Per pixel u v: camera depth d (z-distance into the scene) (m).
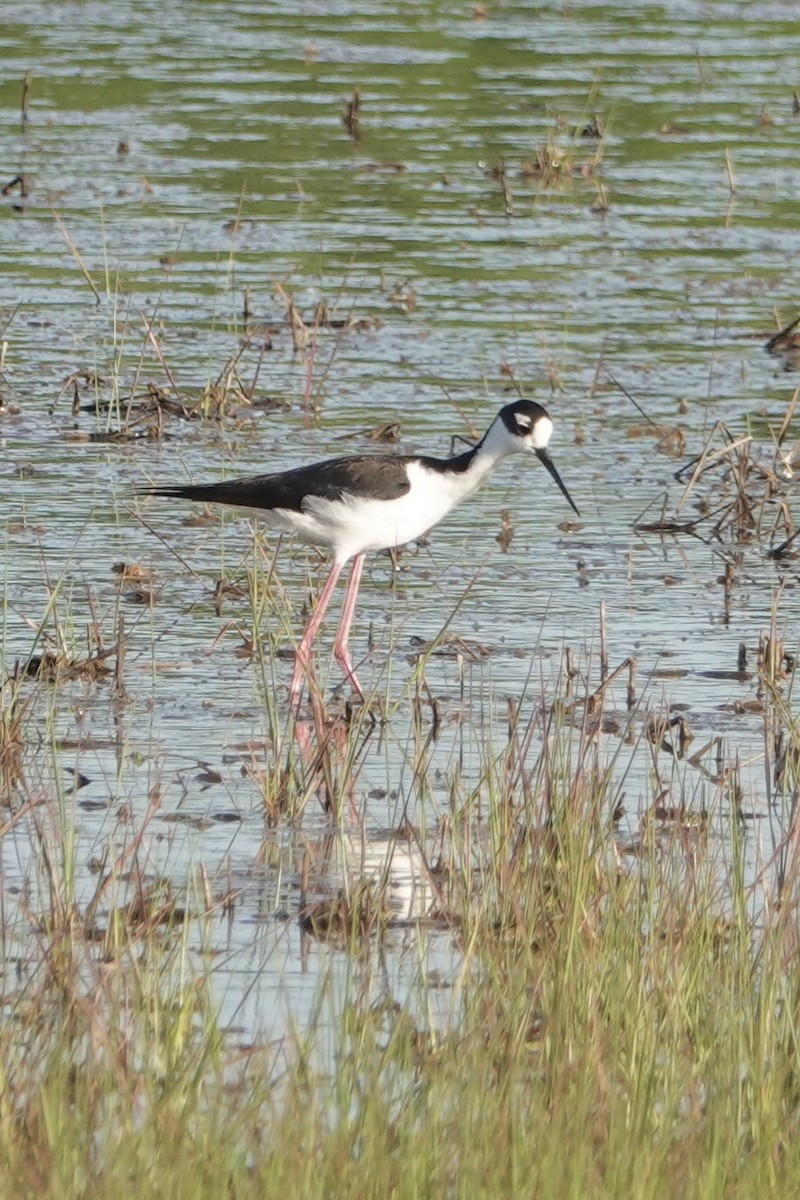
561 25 35.47
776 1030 7.92
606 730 12.02
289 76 31.39
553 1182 6.49
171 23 34.97
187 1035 7.65
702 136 28.92
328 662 13.24
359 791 11.05
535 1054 7.96
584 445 18.17
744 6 37.84
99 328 20.88
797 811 9.80
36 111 28.78
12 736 11.02
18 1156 6.60
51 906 8.81
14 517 15.70
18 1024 7.82
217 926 9.23
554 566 15.28
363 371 19.81
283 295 20.36
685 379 19.88
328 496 13.26
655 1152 6.79
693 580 15.05
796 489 17.34
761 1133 7.12
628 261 23.66
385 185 26.22
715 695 12.62
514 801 10.24
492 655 13.32
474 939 8.44
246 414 18.58
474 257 23.55
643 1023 7.77
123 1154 6.48
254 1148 6.79
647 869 9.44
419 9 36.62
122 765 11.20
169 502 16.34
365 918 9.33
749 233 24.80
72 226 23.84
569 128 29.00
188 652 13.22
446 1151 6.75
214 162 26.78
